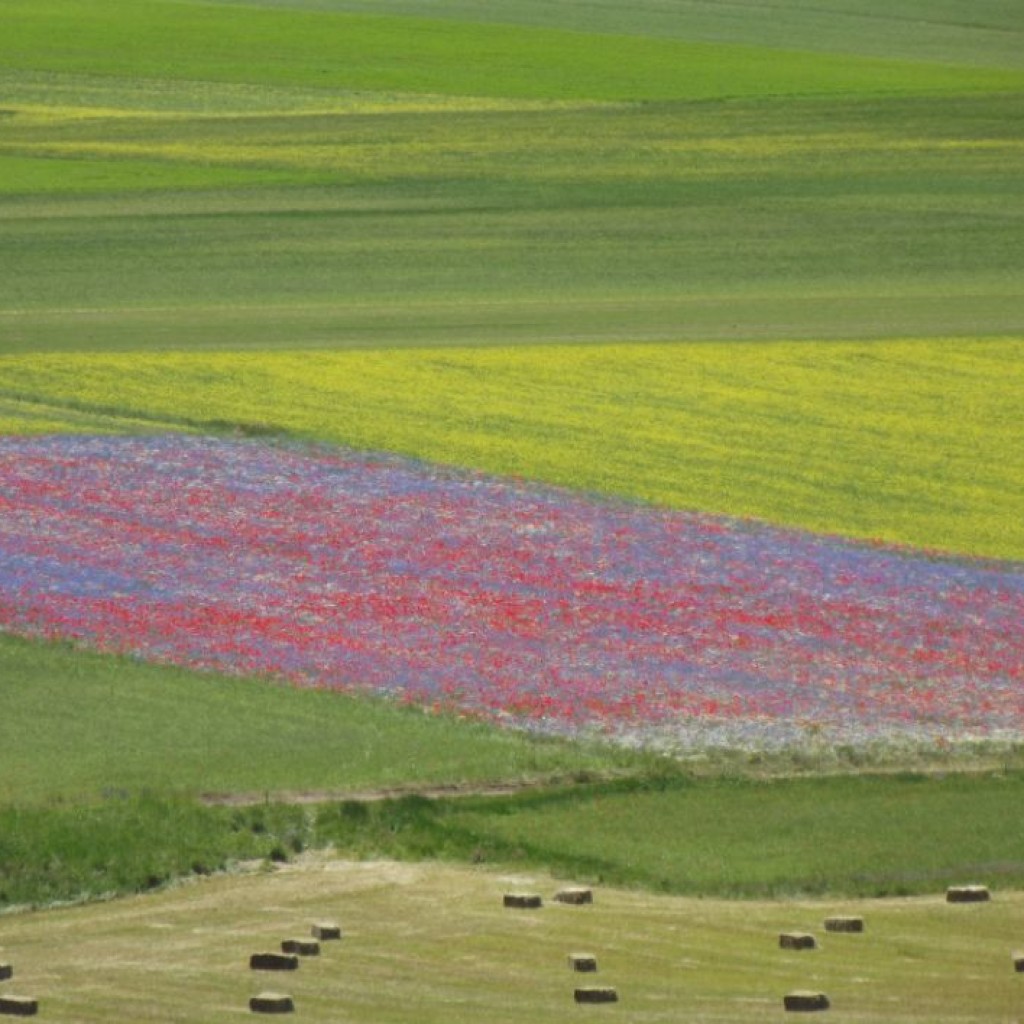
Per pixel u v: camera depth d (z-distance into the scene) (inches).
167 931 2632.9
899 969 2509.8
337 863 3019.2
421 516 5118.1
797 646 4340.6
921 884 2972.4
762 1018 2295.8
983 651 4394.7
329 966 2477.9
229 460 5561.0
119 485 5221.5
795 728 3826.3
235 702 3818.9
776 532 5255.9
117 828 3026.6
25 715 3708.2
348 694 3882.9
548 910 2763.3
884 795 3464.6
